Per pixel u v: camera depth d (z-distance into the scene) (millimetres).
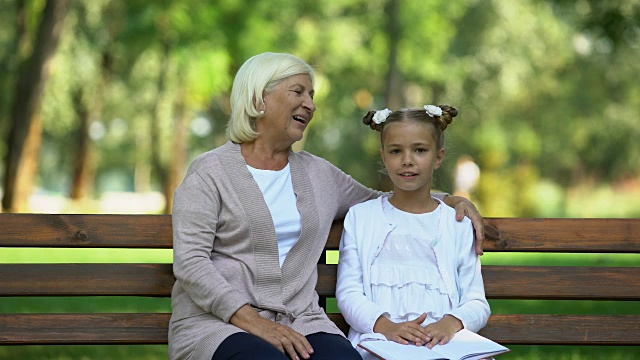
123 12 34469
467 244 6668
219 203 6336
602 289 6816
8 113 38344
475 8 46531
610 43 24656
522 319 6770
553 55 49250
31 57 30719
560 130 54250
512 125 51312
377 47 41844
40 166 67000
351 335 6578
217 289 5996
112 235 6664
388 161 6699
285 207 6477
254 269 6277
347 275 6645
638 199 52312
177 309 6301
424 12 41031
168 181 45281
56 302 14125
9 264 6512
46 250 19547
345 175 6953
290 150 6754
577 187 62500
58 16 30578
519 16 46344
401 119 6637
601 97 53812
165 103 41938
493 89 48281
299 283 6414
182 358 6090
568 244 6887
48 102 35156
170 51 34156
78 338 6504
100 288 6582
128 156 68250
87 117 46625
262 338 5828
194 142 62656
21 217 6570
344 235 6812
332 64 42625
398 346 5965
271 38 35375
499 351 5965
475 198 42406
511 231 6891
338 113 49125
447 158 7234
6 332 6438
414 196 6750
